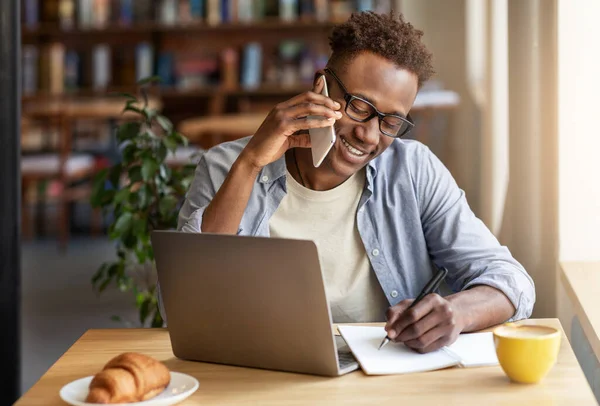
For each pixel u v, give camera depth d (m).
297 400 1.13
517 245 2.27
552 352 1.15
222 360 1.30
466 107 5.58
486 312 1.44
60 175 5.80
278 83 6.48
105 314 4.16
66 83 6.56
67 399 1.09
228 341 1.28
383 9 6.30
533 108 2.21
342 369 1.23
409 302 1.35
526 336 1.18
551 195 2.20
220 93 6.51
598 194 2.15
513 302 1.49
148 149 2.48
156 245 1.29
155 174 2.51
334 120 1.46
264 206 1.69
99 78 6.56
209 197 1.75
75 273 5.14
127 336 1.47
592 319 1.65
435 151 5.82
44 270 5.25
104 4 6.52
